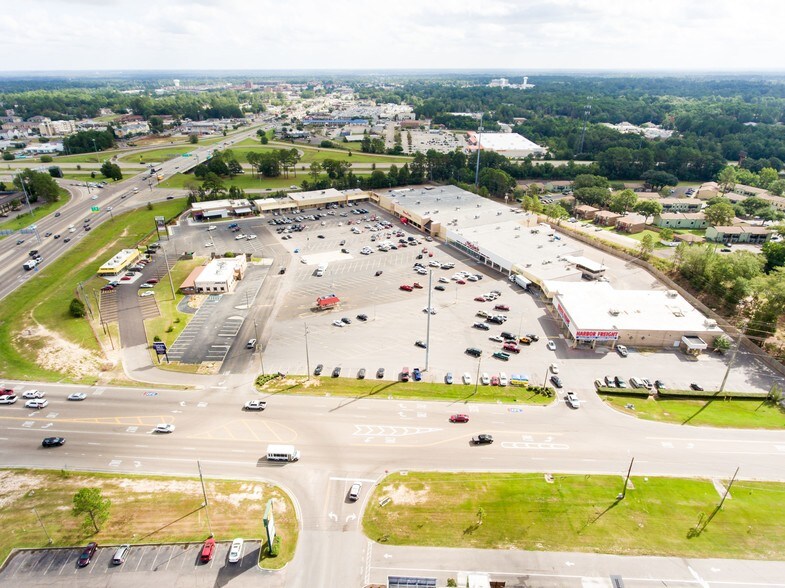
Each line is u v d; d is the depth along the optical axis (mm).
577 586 58344
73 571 59344
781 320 118000
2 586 57562
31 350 105188
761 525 67000
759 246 176125
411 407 88375
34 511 67250
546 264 141875
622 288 137250
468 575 58469
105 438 80938
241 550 61625
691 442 81375
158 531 64438
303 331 113875
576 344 108875
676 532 65625
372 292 133500
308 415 86188
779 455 79188
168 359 102812
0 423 84062
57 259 154125
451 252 163000
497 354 104000
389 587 57062
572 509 68312
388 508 68062
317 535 64188
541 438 81375
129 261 150500
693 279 134750
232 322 117812
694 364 103500
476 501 69250
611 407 89438
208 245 167750
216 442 80125
